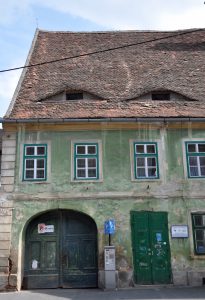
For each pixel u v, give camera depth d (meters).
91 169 15.10
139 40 21.02
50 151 15.14
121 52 19.95
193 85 17.27
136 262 14.27
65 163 15.04
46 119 14.98
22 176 14.84
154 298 11.53
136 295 12.18
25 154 15.11
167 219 14.69
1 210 14.48
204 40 20.95
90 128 15.41
